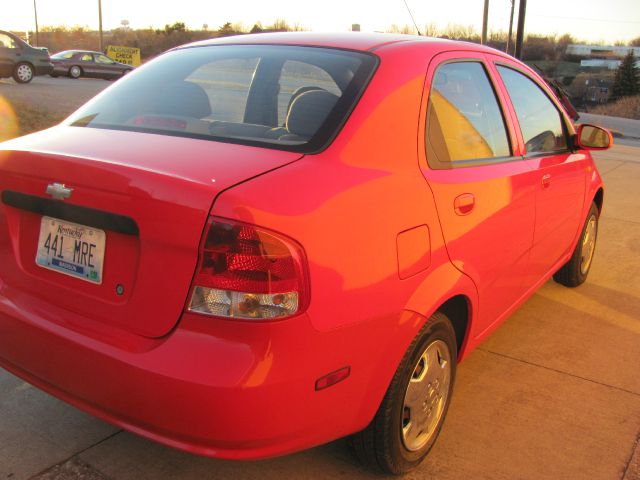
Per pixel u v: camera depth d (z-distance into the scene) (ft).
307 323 6.49
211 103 8.73
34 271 7.76
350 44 9.32
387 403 7.84
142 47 224.94
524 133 11.66
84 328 7.12
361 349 7.13
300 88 8.48
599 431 10.05
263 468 8.71
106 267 7.05
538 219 11.65
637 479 8.91
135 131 8.25
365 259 7.07
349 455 9.05
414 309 7.78
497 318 10.84
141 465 8.68
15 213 7.95
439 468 8.93
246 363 6.26
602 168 38.78
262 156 7.20
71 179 7.07
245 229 6.20
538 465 9.11
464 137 9.62
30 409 9.78
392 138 8.09
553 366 12.16
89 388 7.06
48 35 255.50
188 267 6.40
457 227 8.69
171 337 6.51
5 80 79.05
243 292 6.25
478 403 10.69
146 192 6.53
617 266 18.58
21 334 7.59
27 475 8.34
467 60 10.34
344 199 6.98
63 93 62.75
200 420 6.36
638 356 12.76
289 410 6.54
